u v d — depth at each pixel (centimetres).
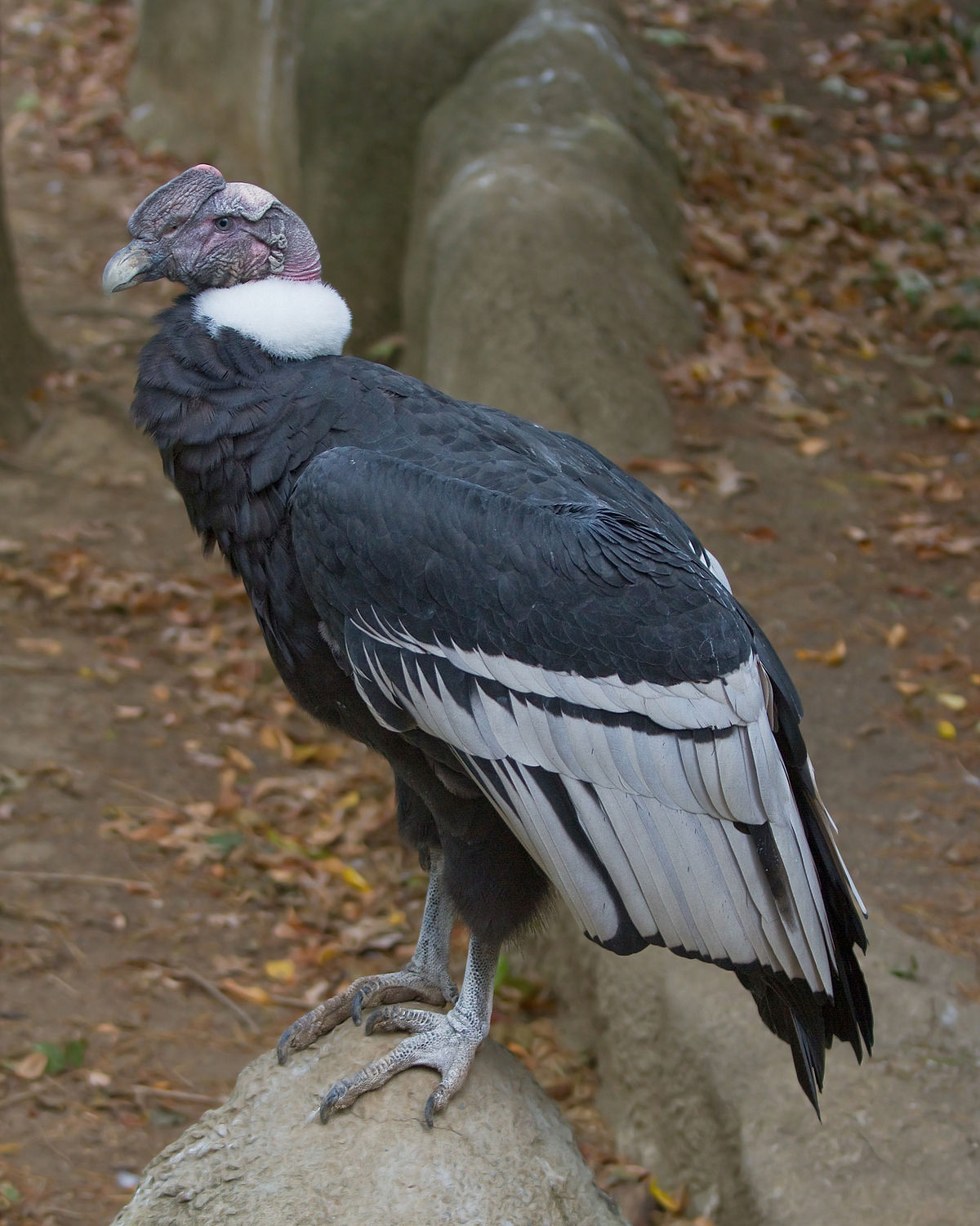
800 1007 344
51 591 916
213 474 365
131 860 729
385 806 798
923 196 1233
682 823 335
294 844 763
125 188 1477
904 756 733
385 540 340
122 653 888
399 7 1127
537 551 339
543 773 339
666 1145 584
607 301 976
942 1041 552
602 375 948
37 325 1214
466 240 969
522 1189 338
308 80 1135
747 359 1031
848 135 1291
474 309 950
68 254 1345
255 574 371
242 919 709
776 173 1226
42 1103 588
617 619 336
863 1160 511
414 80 1116
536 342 942
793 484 938
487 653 339
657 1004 599
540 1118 356
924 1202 492
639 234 1031
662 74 1318
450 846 368
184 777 793
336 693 380
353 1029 370
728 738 335
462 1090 351
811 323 1083
